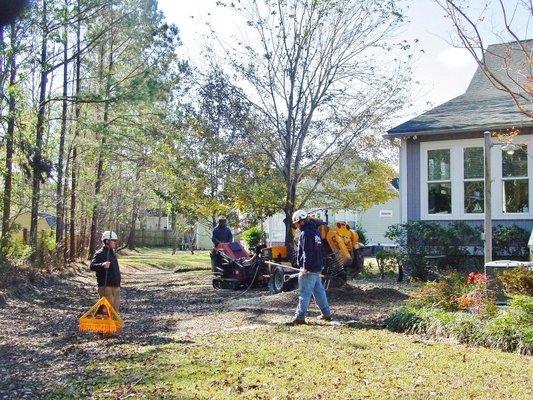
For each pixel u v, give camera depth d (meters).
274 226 35.41
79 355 9.01
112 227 37.97
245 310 12.70
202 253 53.09
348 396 6.04
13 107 19.31
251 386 6.53
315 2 18.48
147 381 7.04
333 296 13.54
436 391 6.17
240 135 19.48
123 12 24.81
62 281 21.80
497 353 8.02
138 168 30.11
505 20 9.55
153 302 15.72
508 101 18.19
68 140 25.64
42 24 19.67
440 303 10.35
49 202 24.55
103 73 23.97
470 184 17.50
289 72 19.05
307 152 19.66
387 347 8.41
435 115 18.45
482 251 16.70
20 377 7.74
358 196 22.75
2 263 17.69
